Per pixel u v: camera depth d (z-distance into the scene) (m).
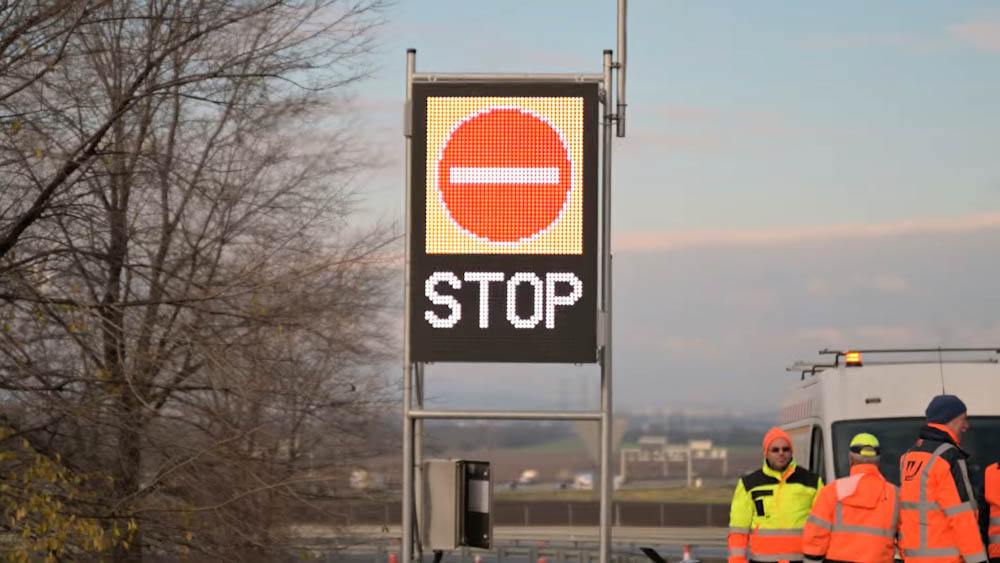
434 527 17.69
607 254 15.72
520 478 122.75
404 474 15.89
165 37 22.83
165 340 23.73
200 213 25.97
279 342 25.08
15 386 22.27
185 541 25.17
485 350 15.38
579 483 118.62
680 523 81.31
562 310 15.37
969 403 20.84
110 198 23.66
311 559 31.50
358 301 27.84
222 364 23.39
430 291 15.45
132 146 23.08
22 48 21.14
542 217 15.44
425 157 15.49
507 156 15.49
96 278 23.30
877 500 14.16
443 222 15.46
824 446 21.08
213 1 22.78
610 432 15.80
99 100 22.61
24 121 21.39
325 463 29.98
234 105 24.25
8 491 20.92
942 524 14.01
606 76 16.02
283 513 27.19
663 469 141.12
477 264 15.43
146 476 24.78
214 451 24.80
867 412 21.02
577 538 68.56
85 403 22.77
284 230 26.86
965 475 13.96
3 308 21.81
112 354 23.52
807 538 14.43
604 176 15.83
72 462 23.48
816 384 22.22
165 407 25.25
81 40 22.42
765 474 16.00
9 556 20.50
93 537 21.05
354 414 29.91
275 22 23.88
